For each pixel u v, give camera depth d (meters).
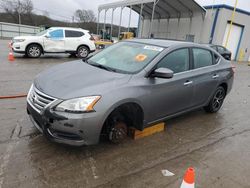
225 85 5.53
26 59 12.03
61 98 3.00
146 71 3.67
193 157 3.59
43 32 13.31
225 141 4.24
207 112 5.56
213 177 3.14
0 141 3.50
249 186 3.03
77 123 2.96
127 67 3.83
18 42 12.13
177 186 2.89
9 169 2.91
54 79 3.44
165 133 4.31
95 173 3.00
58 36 13.25
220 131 4.66
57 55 14.95
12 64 10.09
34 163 3.07
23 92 5.97
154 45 4.27
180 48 4.31
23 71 8.68
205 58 4.95
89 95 3.04
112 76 3.51
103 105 3.07
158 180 2.97
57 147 3.46
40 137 3.70
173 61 4.14
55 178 2.84
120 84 3.34
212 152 3.80
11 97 5.48
